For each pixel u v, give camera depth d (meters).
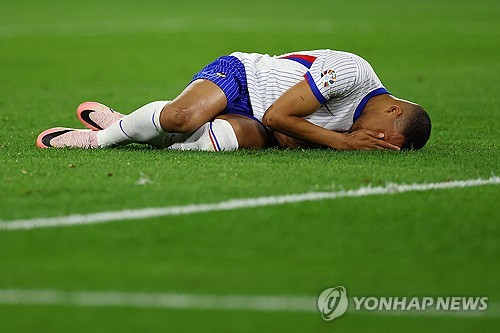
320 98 25.70
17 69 54.34
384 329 15.64
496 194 22.12
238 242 19.03
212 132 26.20
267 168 24.11
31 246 18.73
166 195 21.67
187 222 20.00
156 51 62.75
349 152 26.05
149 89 46.66
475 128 33.34
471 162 25.36
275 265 17.97
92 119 28.69
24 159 25.33
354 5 95.38
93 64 56.69
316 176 23.33
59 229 19.56
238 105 26.95
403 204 21.27
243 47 64.50
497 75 51.00
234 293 16.75
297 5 94.75
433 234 19.58
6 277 17.34
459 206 21.20
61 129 27.56
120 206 20.91
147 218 20.19
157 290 16.83
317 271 17.72
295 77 26.59
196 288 16.92
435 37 70.19
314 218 20.34
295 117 25.95
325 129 26.19
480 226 20.02
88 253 18.44
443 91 44.75
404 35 71.19
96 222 19.94
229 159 25.16
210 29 73.88
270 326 15.57
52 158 25.42
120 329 15.41
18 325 15.53
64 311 16.03
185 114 25.67
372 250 18.75
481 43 66.88
